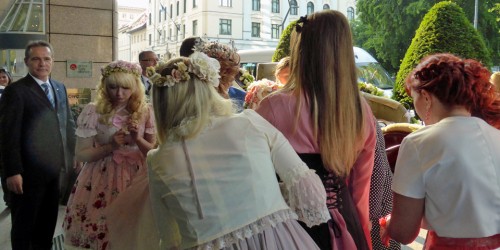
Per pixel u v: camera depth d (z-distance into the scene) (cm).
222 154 184
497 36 2044
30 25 733
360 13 2714
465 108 195
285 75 332
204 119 189
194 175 183
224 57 303
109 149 329
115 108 336
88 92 714
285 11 4966
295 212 189
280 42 978
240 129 189
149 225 226
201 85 193
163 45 5766
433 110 200
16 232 373
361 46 2764
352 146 211
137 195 235
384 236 218
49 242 395
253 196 180
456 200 184
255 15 4906
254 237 180
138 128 325
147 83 528
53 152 378
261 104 219
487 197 183
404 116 536
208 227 178
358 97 215
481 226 182
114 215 237
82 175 335
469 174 182
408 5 2358
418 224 197
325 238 204
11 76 764
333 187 210
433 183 188
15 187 359
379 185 241
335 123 207
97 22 755
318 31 211
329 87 208
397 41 2408
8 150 358
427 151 189
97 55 757
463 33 841
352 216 212
